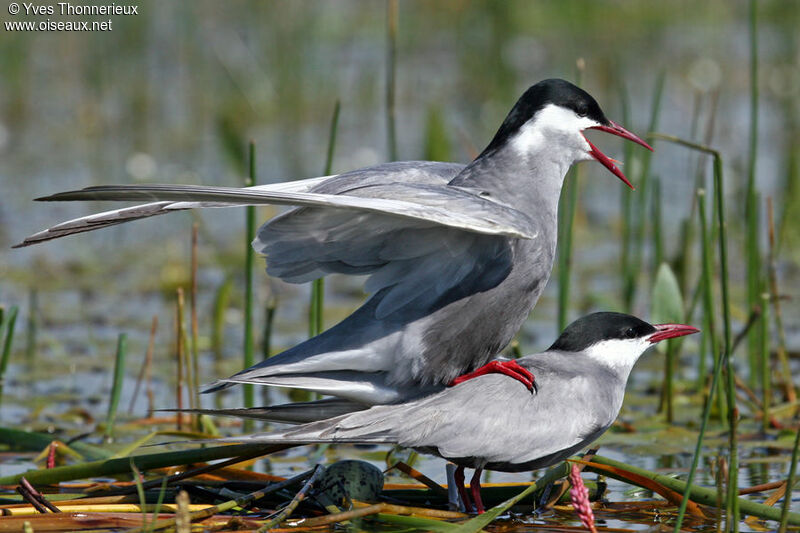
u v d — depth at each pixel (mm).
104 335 13109
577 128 8734
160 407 11086
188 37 23922
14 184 18156
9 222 16703
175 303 14273
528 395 7980
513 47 25953
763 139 20406
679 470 9328
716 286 13711
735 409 7219
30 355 12180
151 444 9500
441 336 8109
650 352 13016
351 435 7727
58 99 23219
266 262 7750
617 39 26750
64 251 16172
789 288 14469
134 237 17094
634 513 8188
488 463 8070
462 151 19500
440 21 27906
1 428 9781
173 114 22344
